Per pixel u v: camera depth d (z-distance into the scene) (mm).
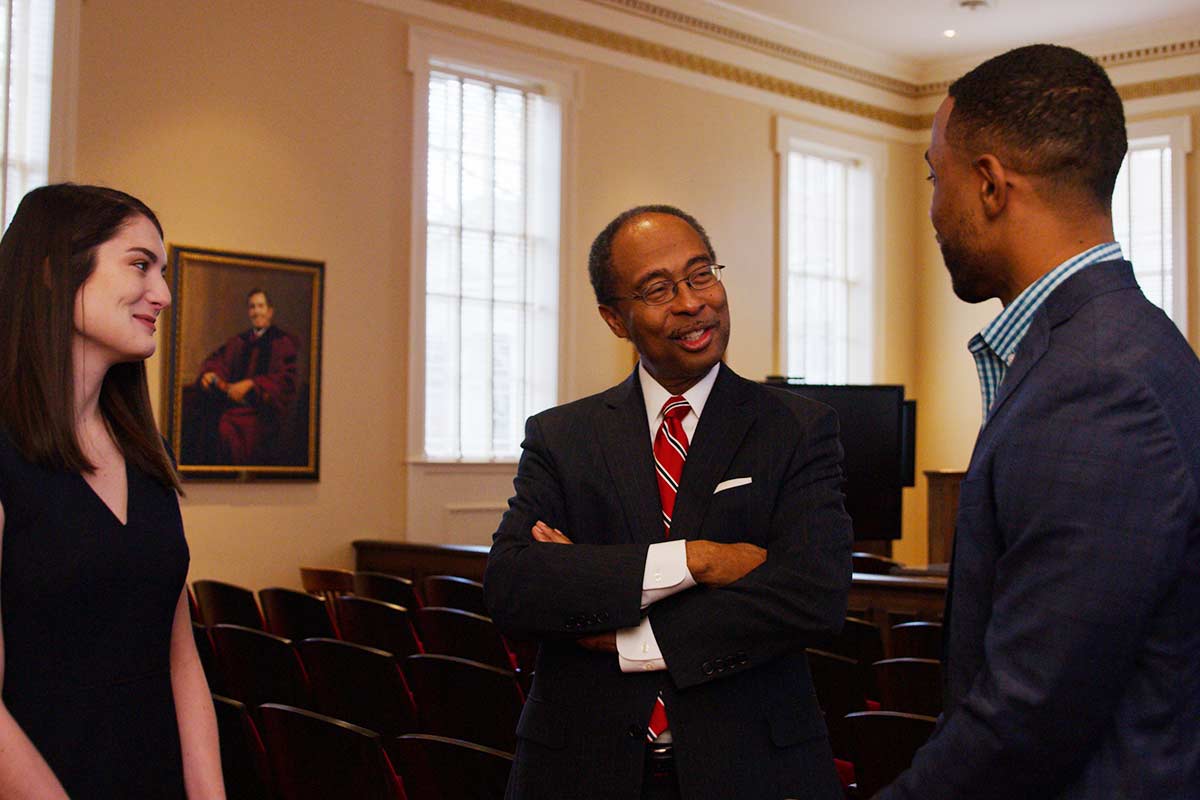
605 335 8648
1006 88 1332
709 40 9359
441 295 7938
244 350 6863
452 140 8008
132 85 6520
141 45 6555
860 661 3959
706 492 1839
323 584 6066
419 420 7652
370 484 7430
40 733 1537
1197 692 1190
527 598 1773
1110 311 1247
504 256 8281
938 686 3068
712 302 1881
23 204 1665
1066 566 1144
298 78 7172
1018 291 1346
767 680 1768
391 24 7566
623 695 1734
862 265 10805
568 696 1777
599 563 1746
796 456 1850
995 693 1159
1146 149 9984
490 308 8180
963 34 9984
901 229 11055
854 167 10859
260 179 6996
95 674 1592
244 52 6953
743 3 9219
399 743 2416
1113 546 1128
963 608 1287
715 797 1676
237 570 6824
